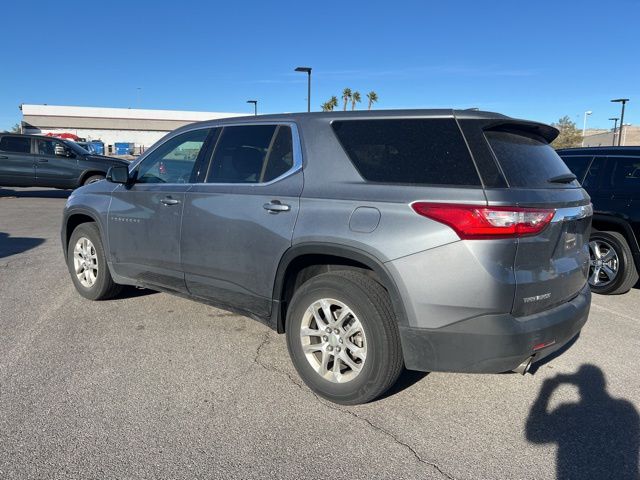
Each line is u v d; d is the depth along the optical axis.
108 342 4.39
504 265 2.88
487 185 2.92
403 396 3.60
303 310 3.50
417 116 3.31
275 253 3.61
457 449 2.99
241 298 3.95
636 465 2.88
